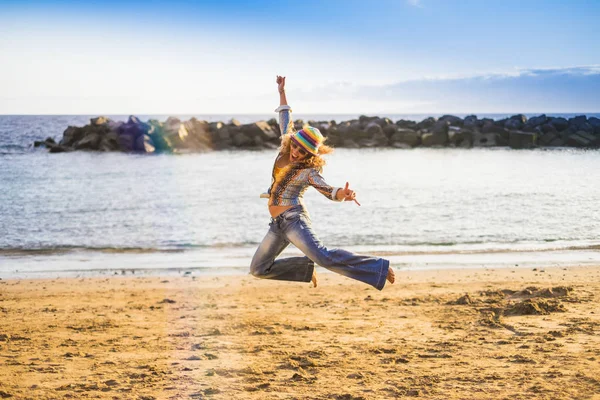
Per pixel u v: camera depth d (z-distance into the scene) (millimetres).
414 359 6273
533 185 32188
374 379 5543
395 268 13750
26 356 6770
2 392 5320
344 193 4484
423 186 32188
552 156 54750
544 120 70438
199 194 29344
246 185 33531
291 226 4680
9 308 10070
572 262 14305
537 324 7707
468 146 67000
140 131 63094
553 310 8516
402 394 5043
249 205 25469
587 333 7055
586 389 4895
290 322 8656
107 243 17719
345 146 67312
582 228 19344
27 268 14312
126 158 54094
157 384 5543
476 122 71812
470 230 19109
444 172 40750
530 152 59500
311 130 4641
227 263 14781
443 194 28422
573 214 22125
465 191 29562
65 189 31234
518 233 18578
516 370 5617
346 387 5305
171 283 12438
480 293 10445
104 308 10008
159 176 38438
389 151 62000
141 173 40469
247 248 16891
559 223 20281
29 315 9461
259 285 12156
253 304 10234
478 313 8719
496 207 24000
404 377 5570
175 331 8172
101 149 61906
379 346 6965
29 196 28359
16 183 34000
